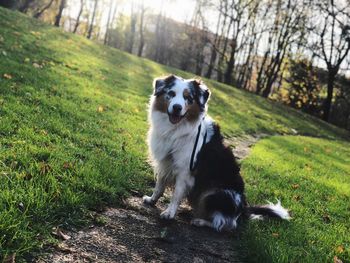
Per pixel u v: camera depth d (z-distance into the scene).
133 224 5.50
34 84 12.18
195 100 6.10
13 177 5.50
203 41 53.59
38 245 4.22
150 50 70.62
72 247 4.47
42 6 55.16
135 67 26.58
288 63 49.28
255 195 8.17
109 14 63.03
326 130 31.20
